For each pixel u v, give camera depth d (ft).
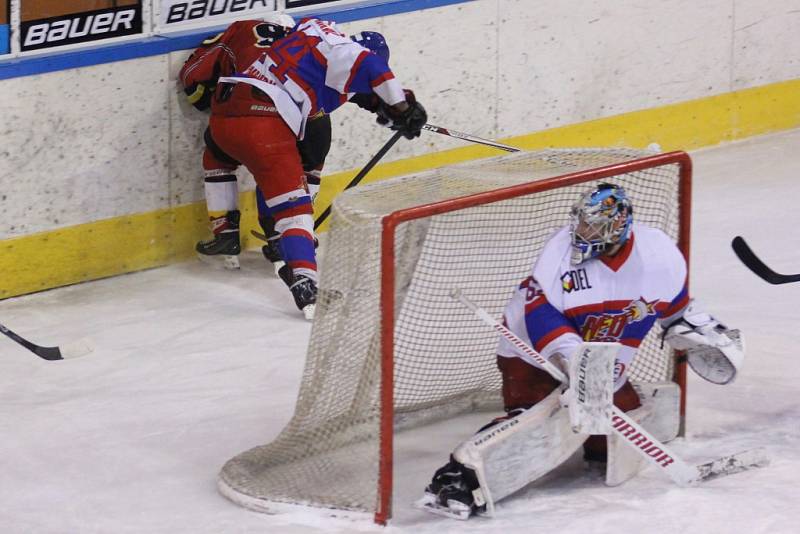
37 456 52.19
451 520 44.34
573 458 50.31
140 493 48.44
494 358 55.47
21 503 47.75
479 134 93.56
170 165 78.79
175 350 65.72
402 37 87.81
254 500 46.26
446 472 44.96
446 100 91.15
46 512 46.91
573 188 60.29
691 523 43.09
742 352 48.19
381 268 42.98
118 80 75.41
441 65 90.17
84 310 72.13
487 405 56.08
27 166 72.95
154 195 78.54
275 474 48.11
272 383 60.54
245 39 73.46
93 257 76.74
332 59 69.97
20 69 71.31
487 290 56.59
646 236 46.32
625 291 45.57
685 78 103.45
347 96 72.69
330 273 46.55
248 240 83.92
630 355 47.73
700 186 95.14
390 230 42.83
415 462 50.39
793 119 109.60
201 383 60.75
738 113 107.14
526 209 59.77
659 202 54.75
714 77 105.09
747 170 99.09
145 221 78.48
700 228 85.30
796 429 52.54
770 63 107.96
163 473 50.37
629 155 52.54
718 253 79.87
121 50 74.95
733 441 51.31
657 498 45.27
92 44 74.69
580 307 45.16
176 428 55.01
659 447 45.19
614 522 43.42
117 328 69.05
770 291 72.23
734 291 72.38
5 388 60.80
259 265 80.89
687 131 104.73
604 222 43.96
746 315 67.82
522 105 95.25
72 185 74.95
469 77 91.81
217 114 71.92
